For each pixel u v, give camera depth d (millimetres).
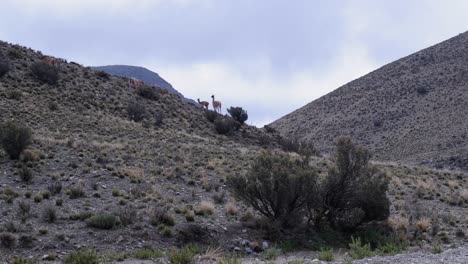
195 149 38125
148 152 33188
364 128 109500
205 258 14492
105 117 46875
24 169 22906
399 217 22781
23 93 45938
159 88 64750
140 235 16828
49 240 15609
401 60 137875
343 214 20094
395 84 123250
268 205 20891
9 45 57312
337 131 113438
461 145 84938
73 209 19156
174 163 30812
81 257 13203
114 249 15602
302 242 18141
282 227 18922
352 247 15281
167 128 50281
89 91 53688
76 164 26875
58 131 37750
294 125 130500
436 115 100938
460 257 11234
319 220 20062
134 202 21109
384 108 114312
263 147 52812
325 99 137125
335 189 20281
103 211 18906
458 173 41906
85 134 38625
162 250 16031
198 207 20719
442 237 20641
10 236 14992
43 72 51344
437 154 85000
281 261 13773
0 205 18922
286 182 19047
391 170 38562
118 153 31453
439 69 120875
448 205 27828
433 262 10789
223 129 55594
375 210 20391
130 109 51219
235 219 20031
